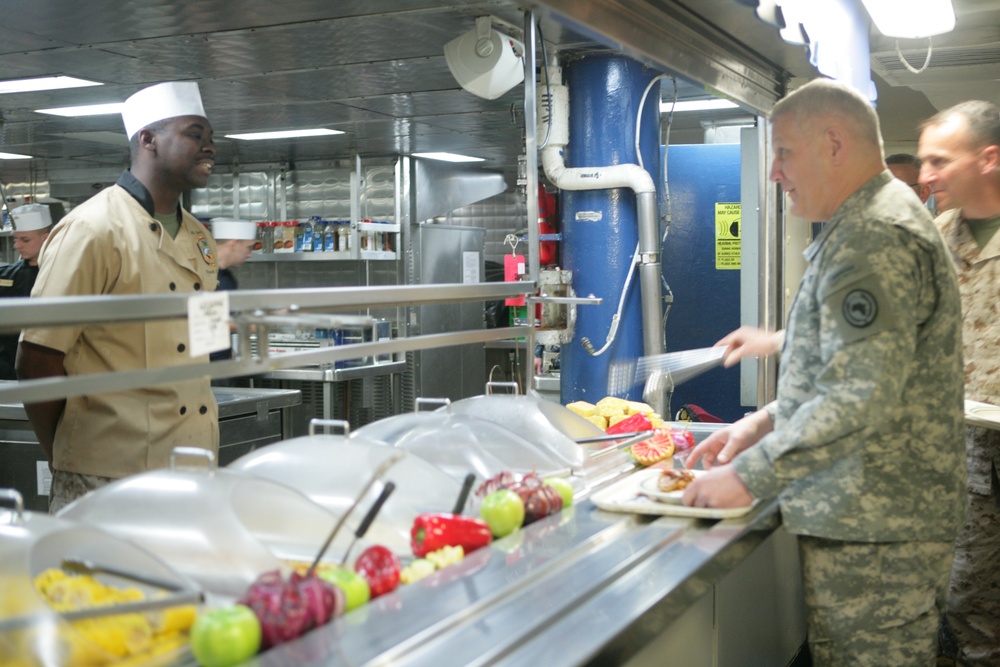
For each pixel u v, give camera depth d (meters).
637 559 1.83
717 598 2.20
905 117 7.07
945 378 2.06
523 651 1.38
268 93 5.64
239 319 1.59
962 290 3.27
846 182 2.08
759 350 2.84
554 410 2.75
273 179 8.73
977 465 3.26
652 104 4.39
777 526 2.35
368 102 5.92
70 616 1.19
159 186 2.84
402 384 8.23
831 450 1.94
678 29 3.00
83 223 2.64
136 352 2.67
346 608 1.46
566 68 4.33
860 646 2.11
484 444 2.30
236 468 1.81
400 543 1.75
